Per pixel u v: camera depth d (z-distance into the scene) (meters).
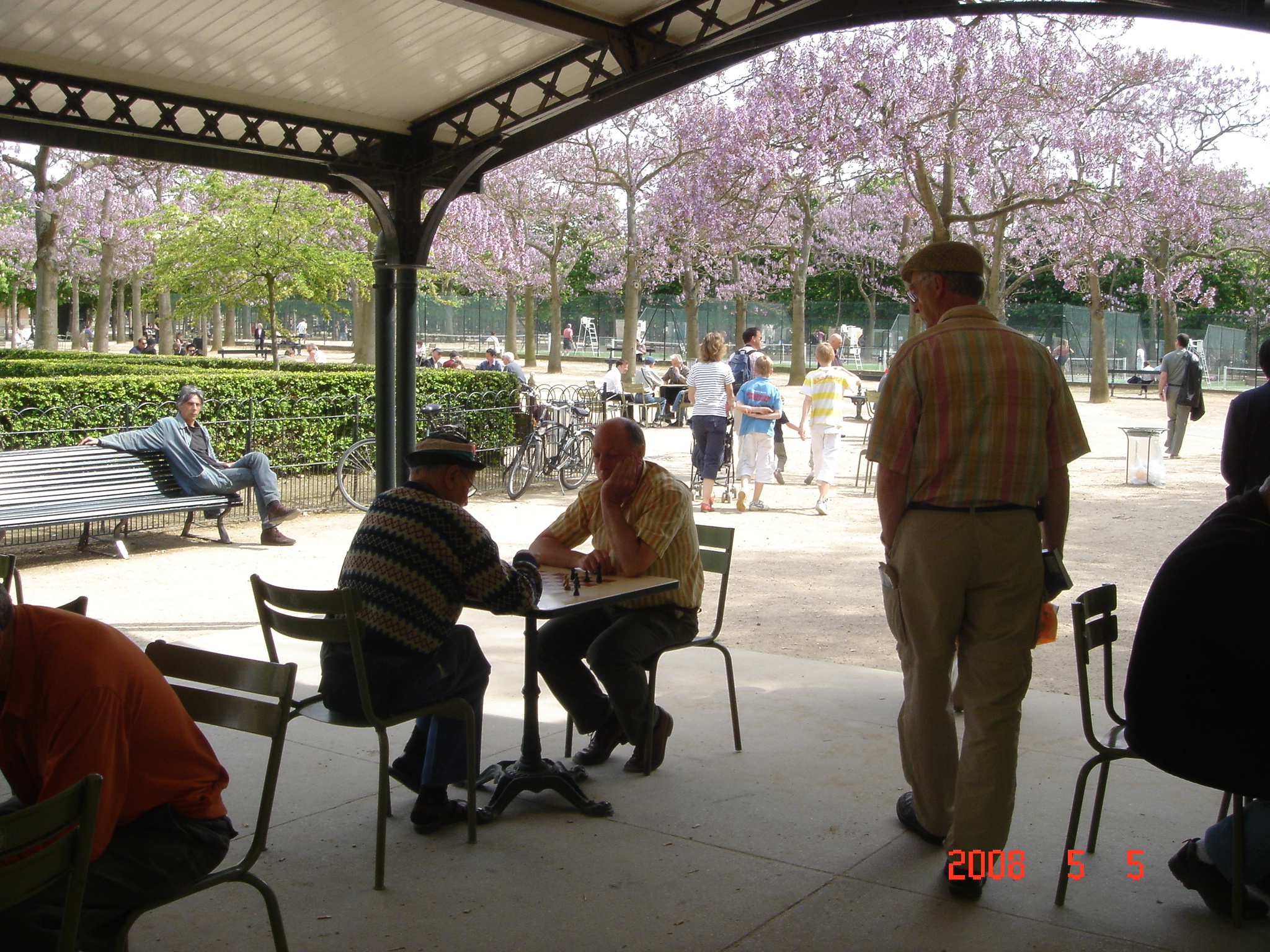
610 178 33.38
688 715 5.09
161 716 2.37
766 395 11.86
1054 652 6.49
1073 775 4.30
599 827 3.80
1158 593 2.91
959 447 3.19
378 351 7.34
